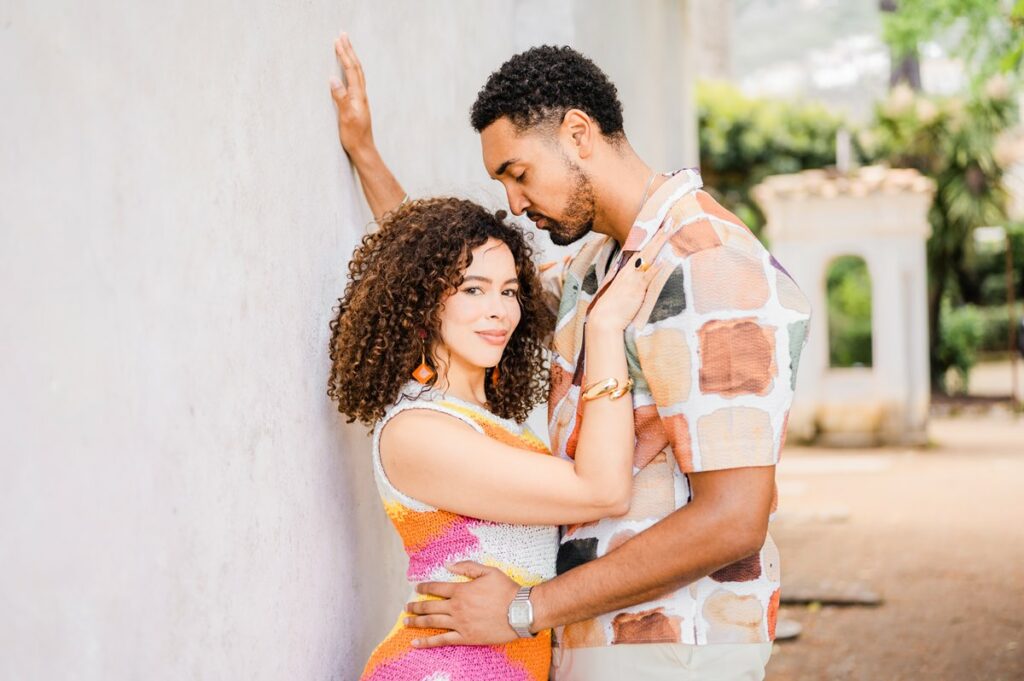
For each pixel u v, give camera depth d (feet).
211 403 5.69
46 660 4.25
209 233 5.71
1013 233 66.85
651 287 6.25
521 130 6.72
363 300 6.77
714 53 85.71
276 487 6.52
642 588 6.07
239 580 5.99
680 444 6.08
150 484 5.04
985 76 30.48
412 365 6.75
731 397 5.97
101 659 4.62
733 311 5.99
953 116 60.34
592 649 6.51
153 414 5.09
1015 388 57.11
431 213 6.89
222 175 5.88
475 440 6.31
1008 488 33.63
